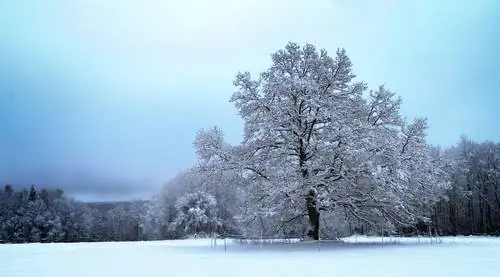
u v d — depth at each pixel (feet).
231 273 34.32
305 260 44.11
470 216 194.18
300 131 77.51
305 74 81.25
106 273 35.53
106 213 334.85
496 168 193.57
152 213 223.30
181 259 47.83
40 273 35.83
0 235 243.40
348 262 41.34
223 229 185.78
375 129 77.92
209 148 80.33
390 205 75.56
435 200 84.07
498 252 51.37
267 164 77.15
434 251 53.57
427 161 77.97
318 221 79.05
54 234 254.68
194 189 196.75
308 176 73.10
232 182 81.66
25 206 268.41
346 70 81.30
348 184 74.95
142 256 52.70
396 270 34.58
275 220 81.30
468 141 201.46
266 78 81.46
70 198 331.77
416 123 79.56
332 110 75.25
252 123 80.89
